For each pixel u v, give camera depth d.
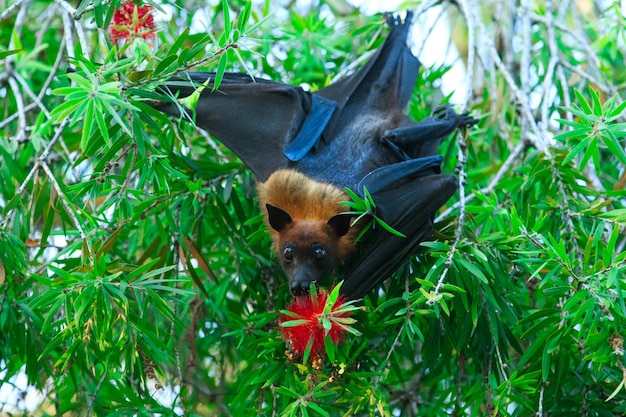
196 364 7.69
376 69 8.39
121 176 6.43
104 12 6.26
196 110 7.29
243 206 8.20
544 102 8.21
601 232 6.04
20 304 7.02
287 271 6.94
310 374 5.96
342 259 7.05
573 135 6.20
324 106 7.72
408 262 6.57
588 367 6.57
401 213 6.62
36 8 10.34
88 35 8.83
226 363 8.91
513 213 6.16
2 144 7.80
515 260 6.02
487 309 6.48
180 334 7.87
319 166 7.30
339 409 6.59
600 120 6.13
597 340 5.71
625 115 7.72
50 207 6.52
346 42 9.81
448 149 8.19
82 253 6.07
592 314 5.79
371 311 6.73
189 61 6.12
